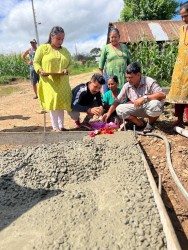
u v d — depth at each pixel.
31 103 8.95
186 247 2.60
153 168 3.90
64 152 4.00
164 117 5.84
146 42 8.95
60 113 5.12
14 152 4.13
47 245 2.55
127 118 5.00
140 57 8.73
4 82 16.06
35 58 4.86
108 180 3.51
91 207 3.02
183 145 4.46
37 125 6.16
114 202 3.05
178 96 4.86
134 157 3.96
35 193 3.31
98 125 5.12
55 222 2.83
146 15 30.11
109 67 5.40
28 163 3.80
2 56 19.23
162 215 2.68
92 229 2.71
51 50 4.83
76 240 2.59
